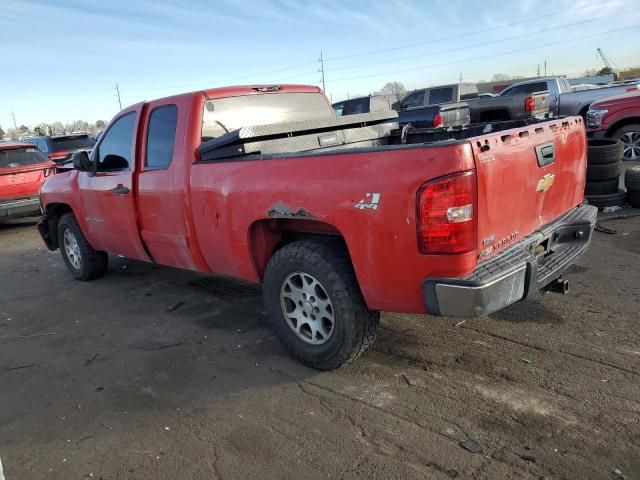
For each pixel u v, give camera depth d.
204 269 4.65
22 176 10.58
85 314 5.47
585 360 3.64
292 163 3.53
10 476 2.96
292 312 3.92
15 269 7.67
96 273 6.59
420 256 3.01
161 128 4.71
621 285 4.88
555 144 3.77
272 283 3.89
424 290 3.06
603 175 7.28
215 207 4.14
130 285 6.32
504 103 14.41
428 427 3.07
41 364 4.36
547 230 3.71
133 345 4.58
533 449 2.81
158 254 5.09
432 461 2.79
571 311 4.42
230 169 3.96
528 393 3.32
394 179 3.02
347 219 3.26
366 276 3.29
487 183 3.01
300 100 5.45
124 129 5.17
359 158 3.18
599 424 2.97
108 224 5.59
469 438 2.95
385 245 3.13
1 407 3.72
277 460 2.91
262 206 3.73
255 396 3.58
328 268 3.52
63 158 15.53
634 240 6.12
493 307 3.02
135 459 3.02
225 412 3.42
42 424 3.46
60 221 6.61
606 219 7.03
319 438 3.06
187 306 5.43
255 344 4.39
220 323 4.90
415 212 2.96
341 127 4.98
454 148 2.84
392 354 3.96
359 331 3.55
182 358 4.24
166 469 2.91
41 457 3.11
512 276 3.09
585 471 2.63
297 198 3.50
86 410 3.59
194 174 4.29
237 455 2.98
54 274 7.19
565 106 14.84
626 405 3.12
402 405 3.31
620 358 3.63
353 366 3.84
